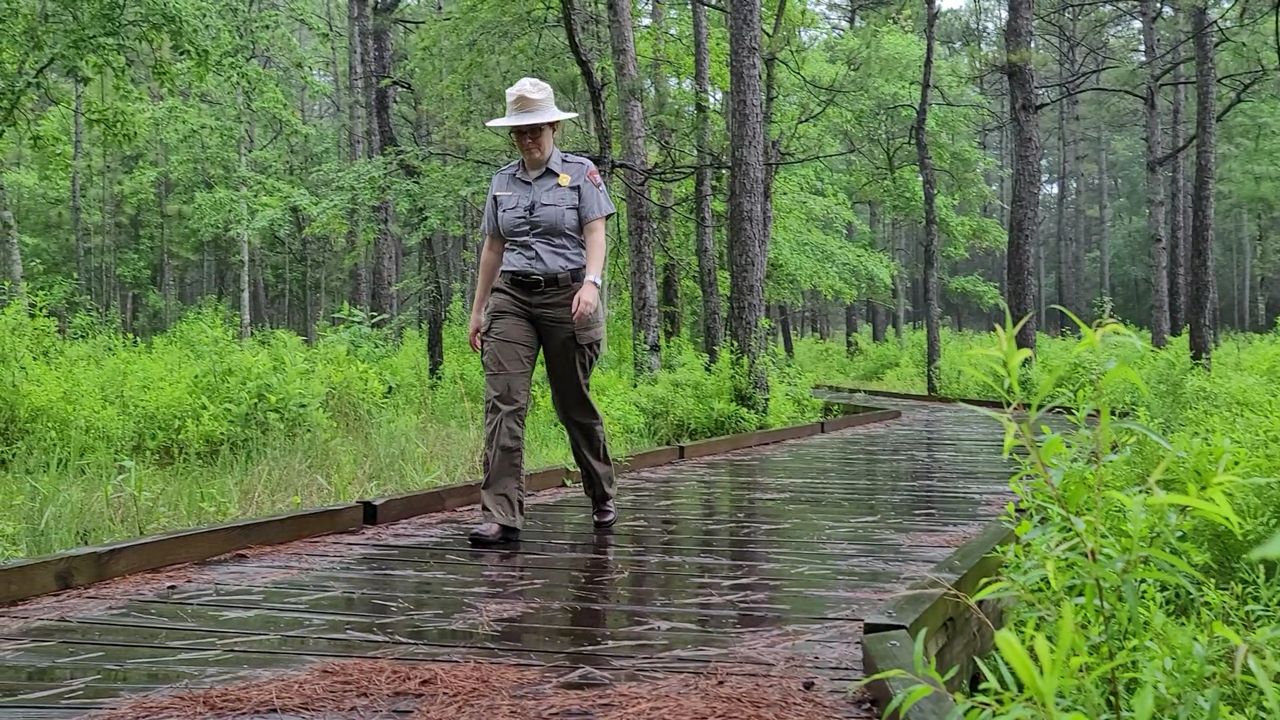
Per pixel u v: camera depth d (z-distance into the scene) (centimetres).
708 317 1338
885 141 2264
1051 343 1842
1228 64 2017
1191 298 1638
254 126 2505
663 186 1522
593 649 286
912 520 528
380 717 229
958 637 329
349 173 1210
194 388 785
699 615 327
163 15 1023
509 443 450
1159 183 2016
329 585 368
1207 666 217
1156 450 364
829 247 2331
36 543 448
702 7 1326
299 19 1647
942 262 3672
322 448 714
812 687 251
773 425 1059
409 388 1072
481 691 247
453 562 411
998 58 1667
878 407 1395
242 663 272
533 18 1306
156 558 393
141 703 238
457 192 1162
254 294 4031
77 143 2200
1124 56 2172
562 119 446
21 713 231
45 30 990
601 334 456
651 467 782
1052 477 203
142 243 3284
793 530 494
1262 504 383
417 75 1392
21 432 718
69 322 1367
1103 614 207
